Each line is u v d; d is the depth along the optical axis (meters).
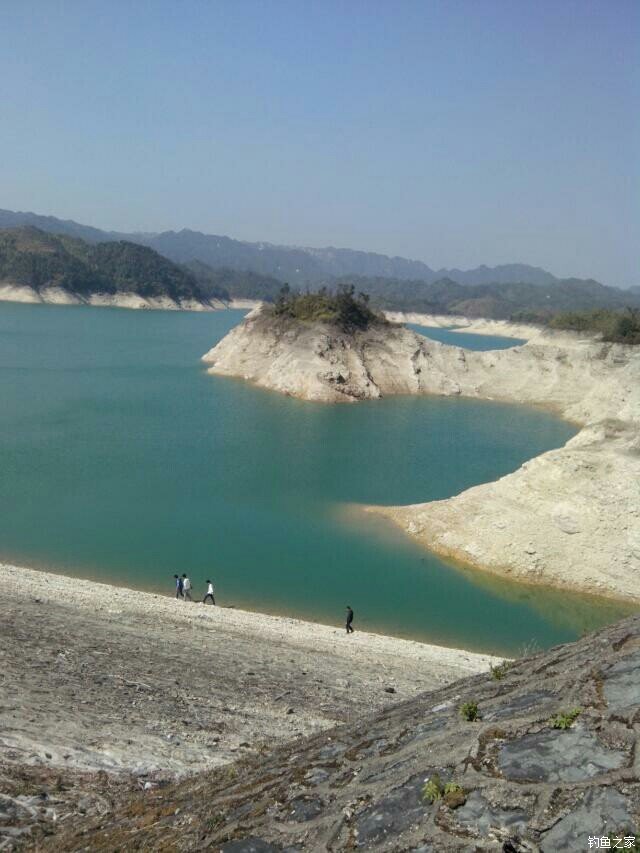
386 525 41.53
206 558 35.34
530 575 34.94
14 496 43.12
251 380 97.00
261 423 69.81
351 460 57.16
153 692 17.02
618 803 5.15
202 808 7.83
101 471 49.59
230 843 6.41
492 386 99.25
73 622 22.86
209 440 61.00
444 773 6.12
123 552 35.50
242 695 17.88
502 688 7.86
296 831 6.24
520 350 103.12
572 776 5.55
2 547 35.25
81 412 69.38
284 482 49.44
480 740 6.37
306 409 79.81
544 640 28.66
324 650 23.84
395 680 21.28
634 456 36.00
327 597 31.75
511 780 5.70
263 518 41.84
